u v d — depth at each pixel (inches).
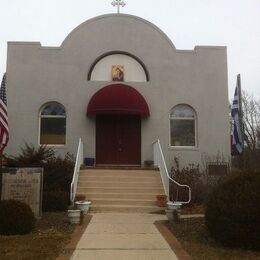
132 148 866.1
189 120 883.4
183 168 822.5
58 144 857.5
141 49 886.4
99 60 880.9
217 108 879.1
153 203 674.2
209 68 888.3
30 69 864.3
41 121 862.5
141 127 867.4
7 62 861.8
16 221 432.8
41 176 535.2
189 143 876.0
